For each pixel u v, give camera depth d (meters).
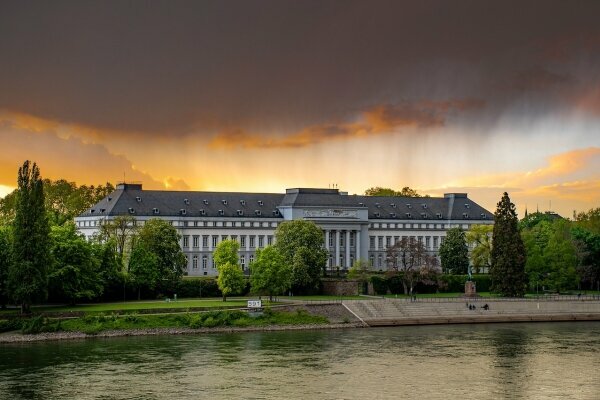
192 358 157.25
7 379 138.12
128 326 186.88
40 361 152.88
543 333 197.00
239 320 197.62
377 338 185.75
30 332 177.62
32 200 184.12
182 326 190.88
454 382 139.88
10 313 183.25
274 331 195.88
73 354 160.12
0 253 187.88
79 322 183.38
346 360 157.25
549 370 149.62
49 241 186.25
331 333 193.75
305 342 178.12
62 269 193.75
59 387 133.12
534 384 138.88
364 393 131.62
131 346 170.00
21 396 127.62
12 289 182.50
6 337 175.00
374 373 145.62
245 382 137.88
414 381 140.12
